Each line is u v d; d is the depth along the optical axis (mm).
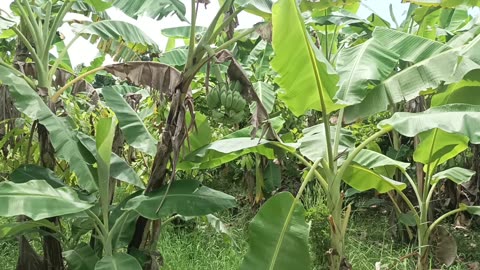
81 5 5828
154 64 4172
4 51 7133
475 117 3766
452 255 5859
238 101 3777
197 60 4012
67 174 5113
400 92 4352
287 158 8641
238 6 4250
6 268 6109
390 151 8023
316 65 3801
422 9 5449
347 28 8641
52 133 3961
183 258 6449
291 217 3725
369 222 8641
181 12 3994
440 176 5758
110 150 3992
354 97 4246
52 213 3375
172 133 4031
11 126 5484
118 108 4539
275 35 3656
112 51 6324
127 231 4152
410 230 7121
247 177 8484
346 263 4344
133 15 4105
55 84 5113
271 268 3531
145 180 6793
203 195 3908
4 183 3467
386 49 4672
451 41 4977
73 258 4035
